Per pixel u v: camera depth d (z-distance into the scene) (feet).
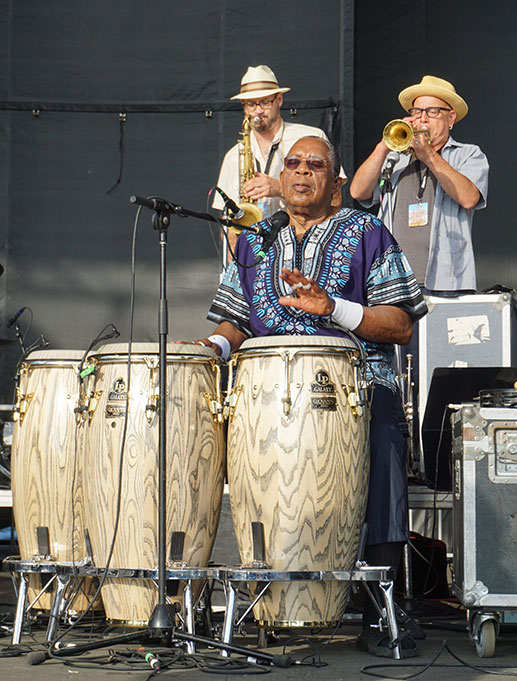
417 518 30.35
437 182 29.86
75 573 18.39
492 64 41.42
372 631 18.63
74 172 37.99
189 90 37.96
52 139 38.06
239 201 32.24
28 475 19.76
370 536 18.69
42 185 37.96
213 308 21.48
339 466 17.42
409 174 30.27
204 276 37.60
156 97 38.01
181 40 38.06
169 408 17.95
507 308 27.32
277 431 17.33
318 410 17.34
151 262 37.78
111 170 37.93
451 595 26.94
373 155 29.86
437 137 30.37
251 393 17.71
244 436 17.72
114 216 37.88
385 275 20.25
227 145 37.86
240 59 37.78
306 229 20.88
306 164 20.53
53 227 37.86
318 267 20.24
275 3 37.60
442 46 41.73
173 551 17.92
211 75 37.91
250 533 17.75
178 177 37.88
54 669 16.71
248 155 32.35
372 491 18.83
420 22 41.88
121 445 17.87
